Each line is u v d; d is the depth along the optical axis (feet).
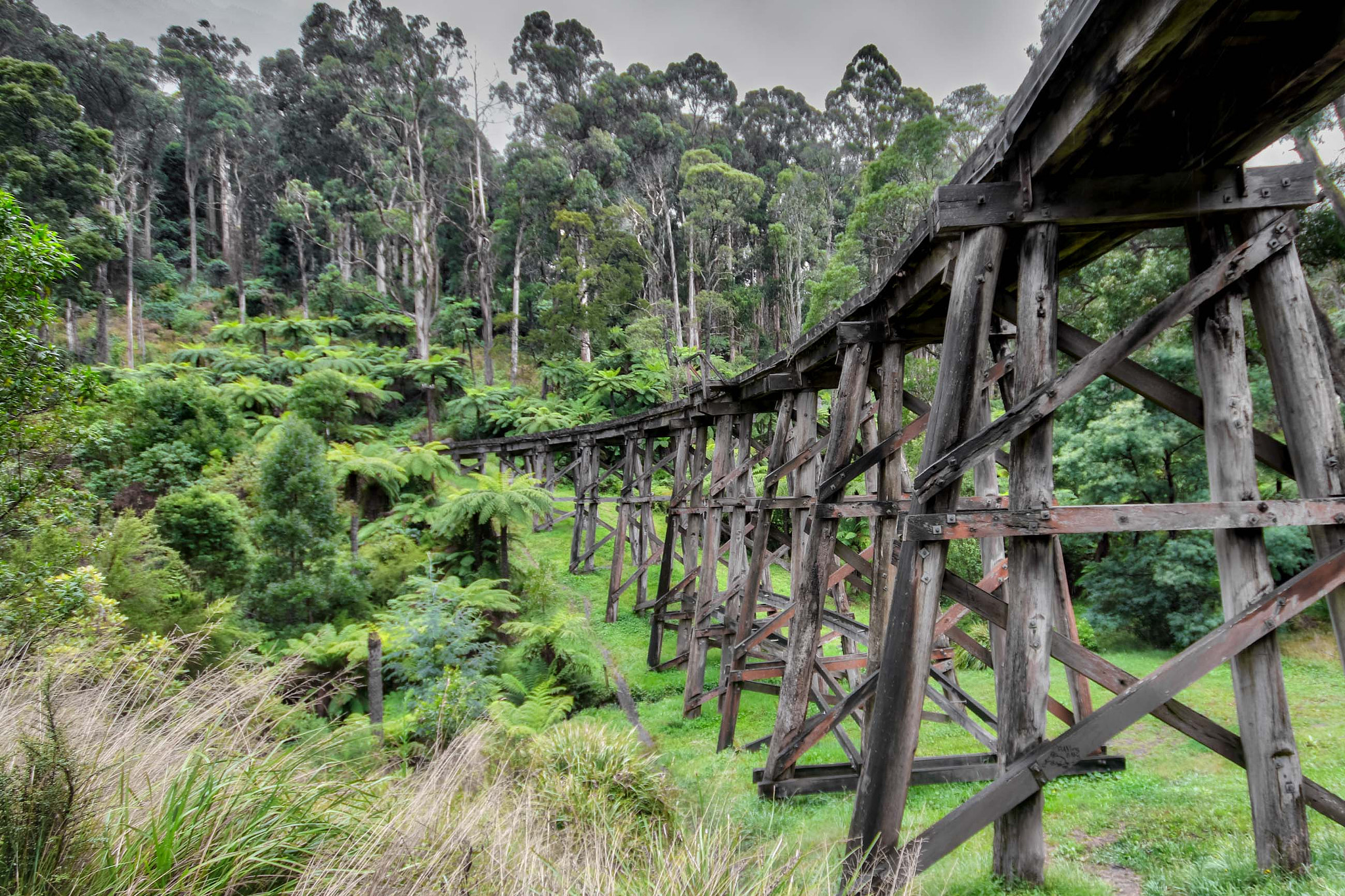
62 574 17.83
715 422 34.81
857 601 48.34
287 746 8.39
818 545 18.07
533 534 67.15
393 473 49.52
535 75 143.13
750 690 25.49
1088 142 9.68
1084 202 10.44
